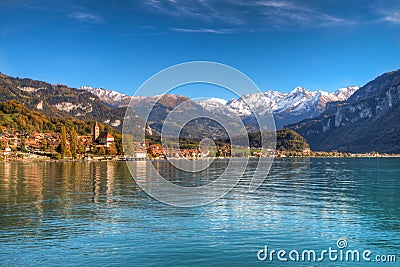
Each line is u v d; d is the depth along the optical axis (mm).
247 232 29484
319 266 22828
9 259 23141
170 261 23000
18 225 31266
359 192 55469
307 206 41312
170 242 26641
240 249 25438
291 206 41094
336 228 31188
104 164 138500
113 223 32062
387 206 42281
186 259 23375
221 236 28359
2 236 27922
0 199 44844
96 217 34438
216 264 22688
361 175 93625
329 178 82688
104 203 42031
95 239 27219
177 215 35500
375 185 67000
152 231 29547
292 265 22844
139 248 25359
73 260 23016
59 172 91875
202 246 25859
